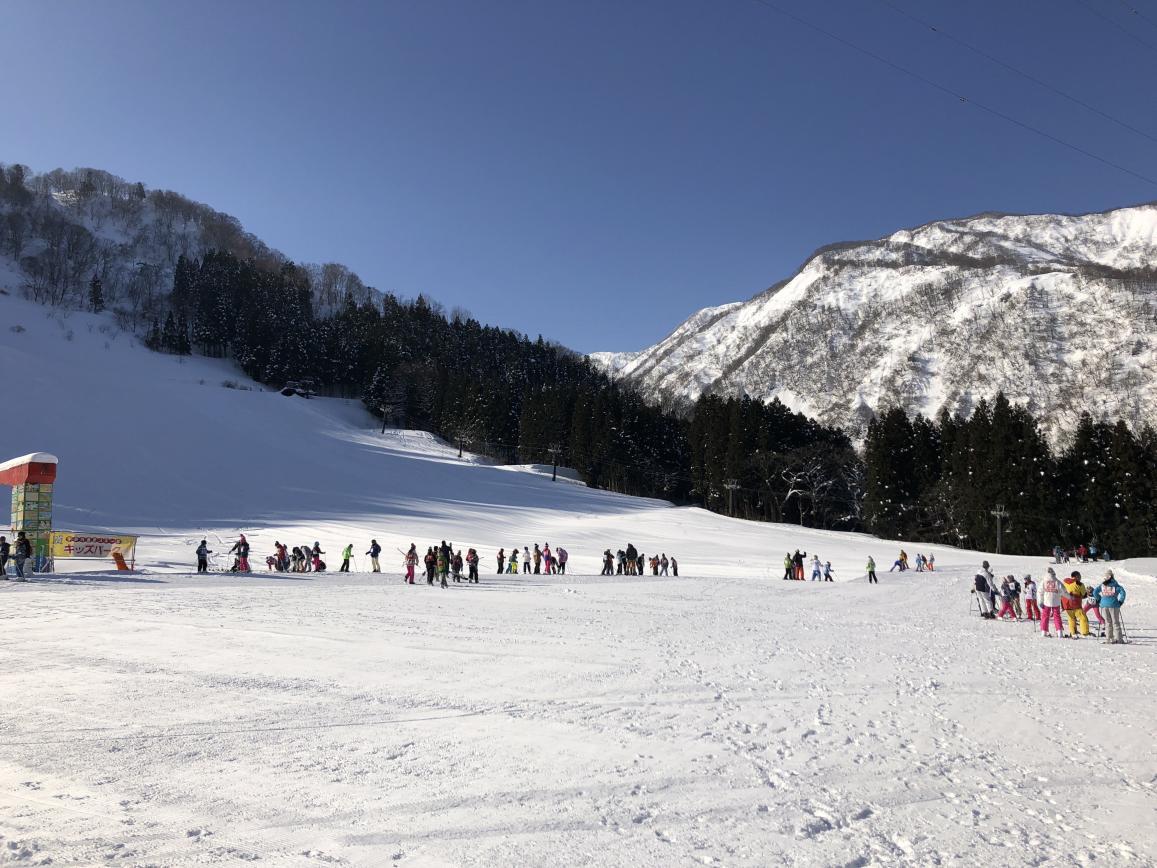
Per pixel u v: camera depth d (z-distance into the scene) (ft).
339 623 60.13
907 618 78.18
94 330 508.53
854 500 343.05
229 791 22.71
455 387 449.89
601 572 152.76
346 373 501.56
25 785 22.63
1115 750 29.63
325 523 183.73
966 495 274.77
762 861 18.97
